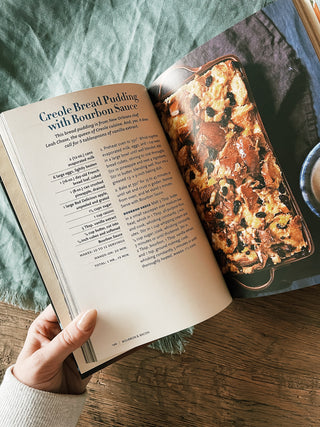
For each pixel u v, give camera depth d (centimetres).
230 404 51
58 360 42
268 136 40
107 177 41
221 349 52
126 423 52
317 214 40
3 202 54
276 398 50
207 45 41
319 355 49
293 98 38
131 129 42
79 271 41
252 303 51
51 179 40
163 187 42
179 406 52
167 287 41
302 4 37
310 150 39
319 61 37
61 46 55
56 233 40
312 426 49
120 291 41
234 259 44
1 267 54
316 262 40
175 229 42
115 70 54
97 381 53
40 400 44
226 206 43
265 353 50
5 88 55
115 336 41
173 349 52
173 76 43
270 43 39
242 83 40
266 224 41
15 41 55
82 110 40
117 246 41
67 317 41
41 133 40
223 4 50
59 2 55
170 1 52
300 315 50
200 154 43
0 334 54
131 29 54
